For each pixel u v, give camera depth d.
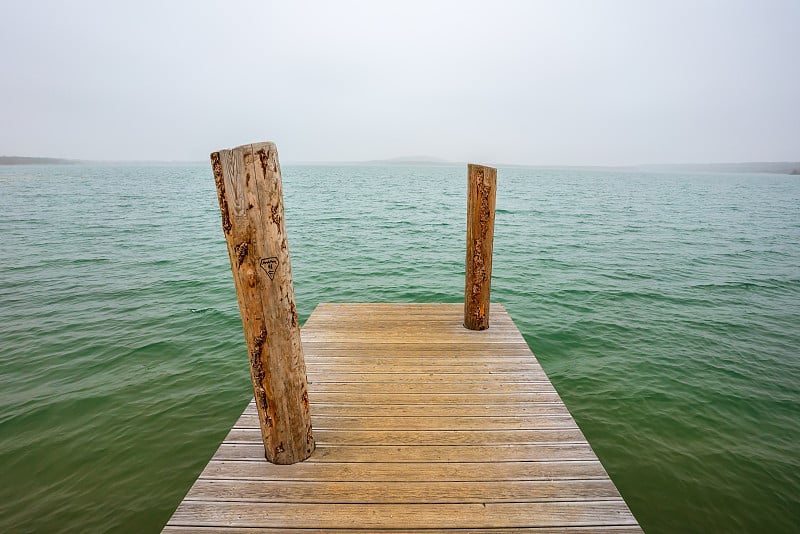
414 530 2.01
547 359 6.34
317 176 105.62
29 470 4.00
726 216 26.98
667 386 5.58
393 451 2.59
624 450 4.37
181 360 6.21
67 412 4.90
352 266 12.44
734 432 4.66
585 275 11.35
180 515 2.10
